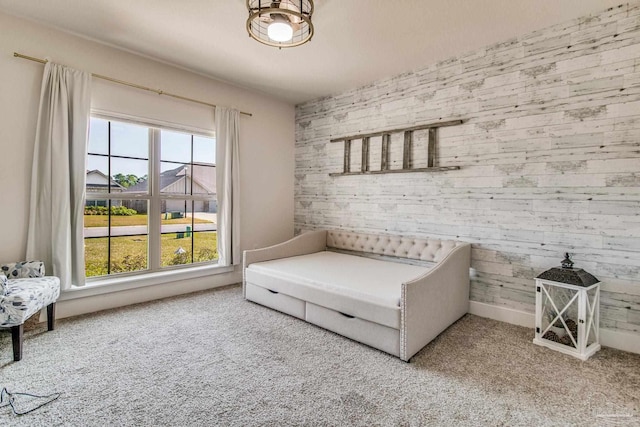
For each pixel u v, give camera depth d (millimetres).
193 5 2254
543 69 2543
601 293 2328
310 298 2652
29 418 1492
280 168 4438
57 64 2602
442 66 3109
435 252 3102
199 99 3553
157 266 3379
